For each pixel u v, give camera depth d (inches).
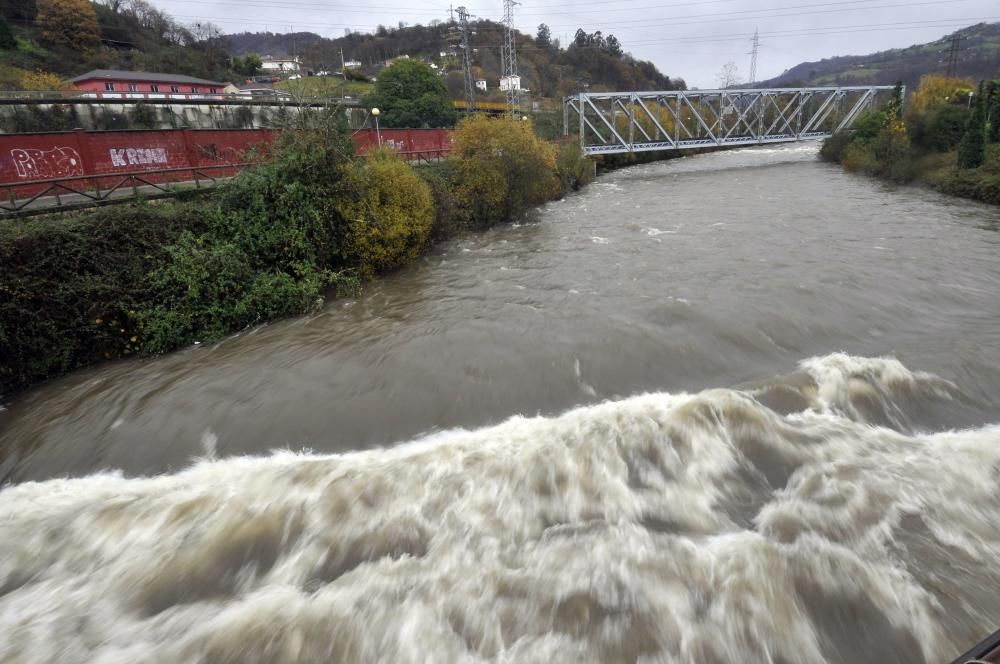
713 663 168.4
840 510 216.1
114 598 203.2
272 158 609.6
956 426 274.5
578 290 521.0
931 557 194.2
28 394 387.5
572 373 352.8
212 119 1193.4
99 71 1998.0
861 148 1476.4
